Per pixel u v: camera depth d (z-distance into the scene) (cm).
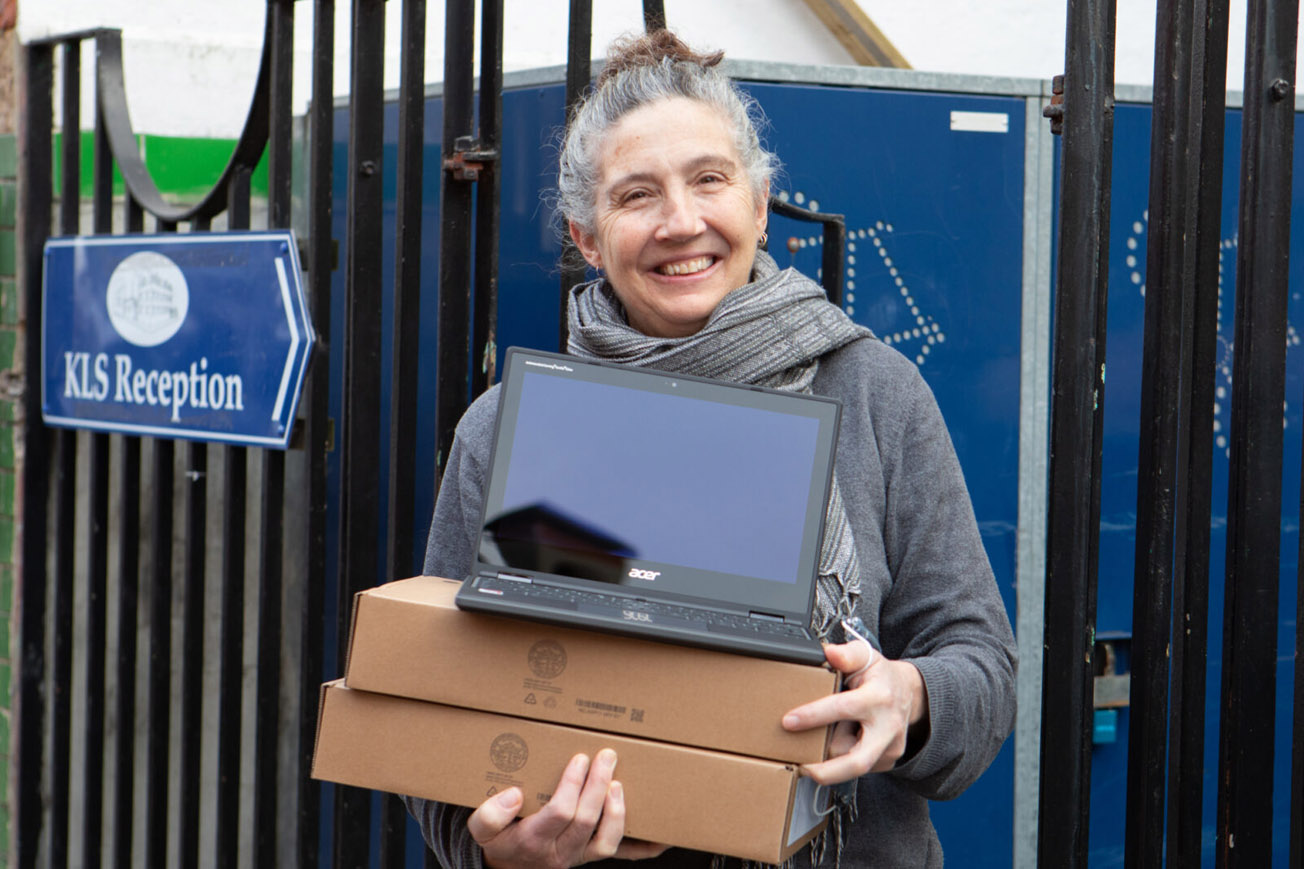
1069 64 137
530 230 214
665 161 133
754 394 126
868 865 132
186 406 231
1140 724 139
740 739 113
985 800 239
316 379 208
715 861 125
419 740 118
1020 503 238
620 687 115
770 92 219
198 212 231
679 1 330
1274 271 138
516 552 121
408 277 180
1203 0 137
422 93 180
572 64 160
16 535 273
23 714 268
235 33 299
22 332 271
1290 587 254
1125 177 239
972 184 232
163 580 240
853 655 115
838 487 132
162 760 241
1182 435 141
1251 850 140
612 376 127
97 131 249
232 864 227
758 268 143
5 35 273
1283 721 255
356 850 193
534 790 116
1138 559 140
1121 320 241
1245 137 138
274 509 218
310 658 207
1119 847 244
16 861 272
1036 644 239
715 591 119
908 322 229
